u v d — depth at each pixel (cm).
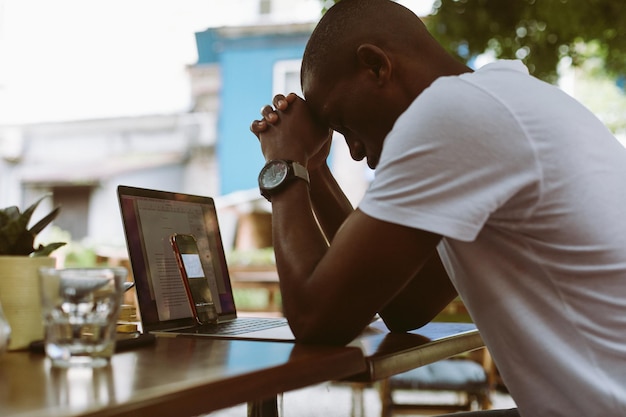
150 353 101
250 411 126
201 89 843
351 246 108
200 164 841
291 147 133
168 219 160
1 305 103
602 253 105
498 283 112
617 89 684
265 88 820
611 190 108
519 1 398
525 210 107
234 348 107
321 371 95
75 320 88
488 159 105
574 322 107
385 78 126
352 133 136
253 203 707
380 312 147
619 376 104
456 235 104
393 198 107
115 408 66
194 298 151
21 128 896
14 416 62
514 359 113
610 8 391
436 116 107
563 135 108
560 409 108
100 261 408
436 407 307
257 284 541
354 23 129
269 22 812
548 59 407
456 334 140
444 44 407
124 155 878
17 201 890
